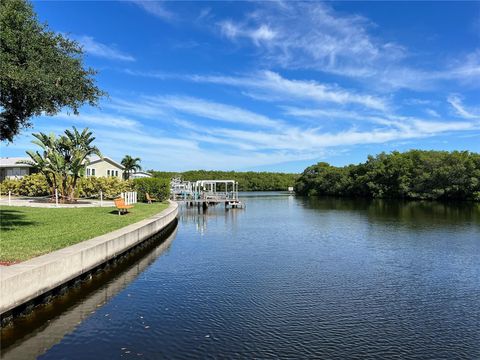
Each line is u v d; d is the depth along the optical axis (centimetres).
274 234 2619
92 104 1625
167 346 836
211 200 5062
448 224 3209
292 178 16138
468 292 1267
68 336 879
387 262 1702
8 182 4206
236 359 785
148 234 2002
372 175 9169
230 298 1175
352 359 798
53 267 1029
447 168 7225
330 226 3100
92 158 5003
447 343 881
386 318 1030
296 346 852
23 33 1284
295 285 1324
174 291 1240
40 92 1312
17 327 887
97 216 2256
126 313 1032
